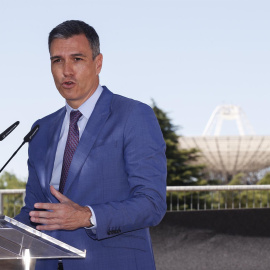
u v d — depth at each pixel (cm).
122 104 301
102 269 283
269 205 806
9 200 774
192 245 721
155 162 291
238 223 724
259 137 4806
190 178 4097
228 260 719
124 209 272
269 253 717
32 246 232
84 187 286
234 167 5297
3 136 282
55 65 296
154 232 721
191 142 4500
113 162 290
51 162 307
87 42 296
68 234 287
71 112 306
